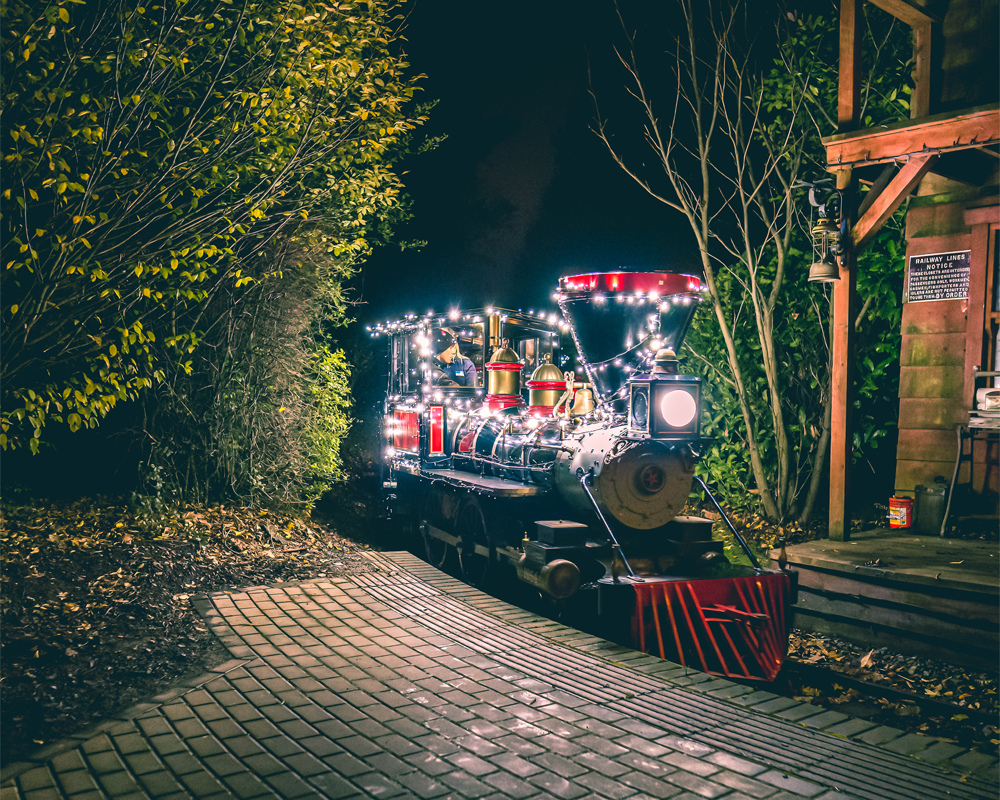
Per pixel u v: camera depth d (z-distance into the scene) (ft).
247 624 18.21
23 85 16.71
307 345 31.83
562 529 19.58
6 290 20.21
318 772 11.00
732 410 34.45
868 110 31.27
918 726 16.14
